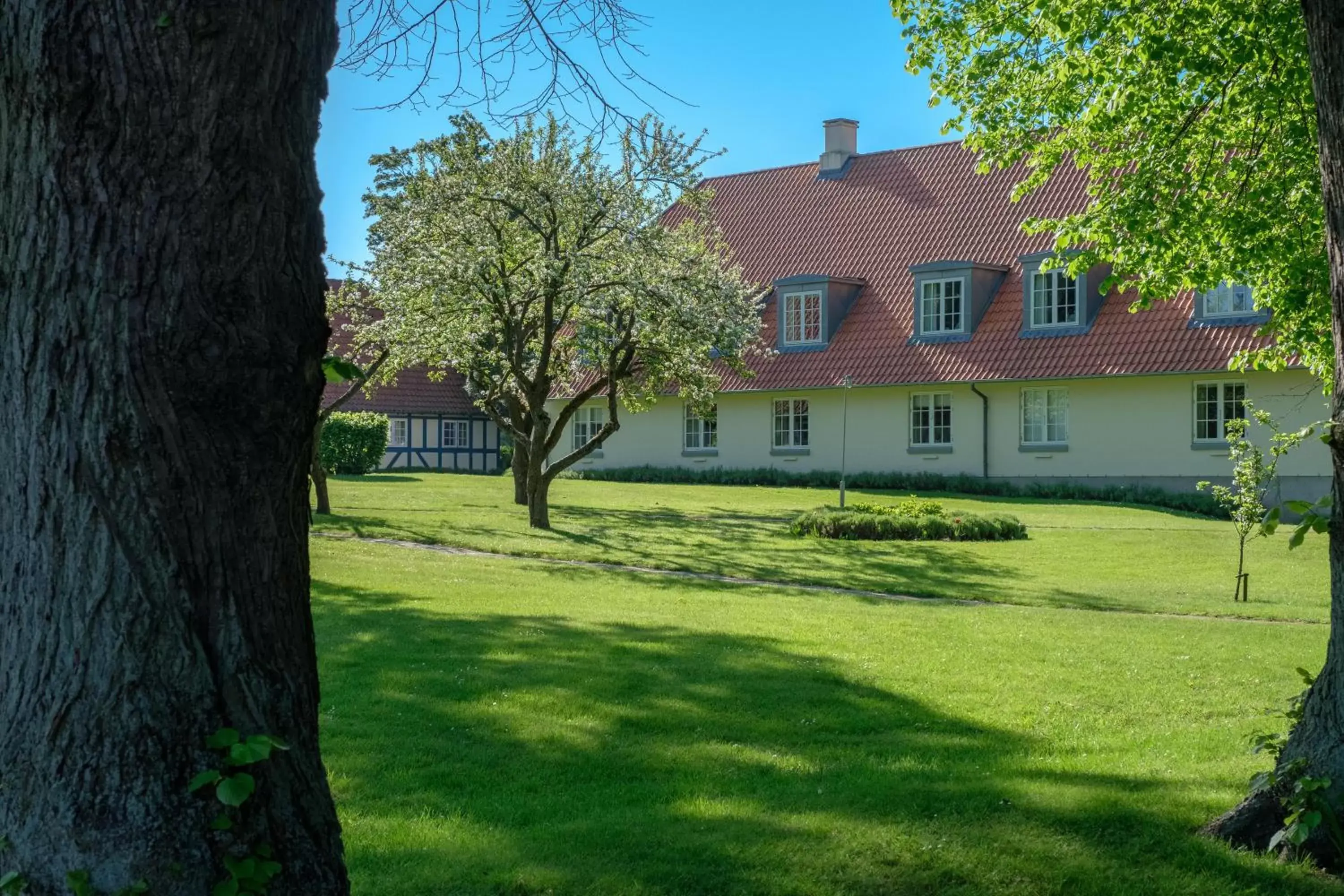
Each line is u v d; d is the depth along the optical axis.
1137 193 15.23
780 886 5.07
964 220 36.09
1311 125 13.91
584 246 22.69
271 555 3.71
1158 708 9.30
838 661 10.84
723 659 10.67
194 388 3.52
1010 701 9.41
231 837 3.54
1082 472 32.22
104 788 3.46
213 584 3.58
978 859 5.36
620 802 6.53
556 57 6.68
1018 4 15.41
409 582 15.84
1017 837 5.65
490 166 22.75
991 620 13.83
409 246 22.73
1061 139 16.16
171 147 3.47
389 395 47.06
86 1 3.39
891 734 8.27
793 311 37.22
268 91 3.61
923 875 5.20
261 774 3.63
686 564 19.48
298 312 3.73
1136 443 31.44
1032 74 15.89
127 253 3.46
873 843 5.55
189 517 3.54
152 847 3.45
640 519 26.39
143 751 3.48
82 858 3.43
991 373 32.84
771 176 42.03
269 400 3.64
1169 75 14.45
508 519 25.19
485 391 25.31
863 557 20.67
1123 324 31.62
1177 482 30.80
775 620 13.47
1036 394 33.12
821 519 23.67
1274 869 5.20
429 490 32.16
